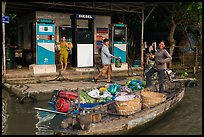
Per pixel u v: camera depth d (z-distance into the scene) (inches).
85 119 230.5
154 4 605.9
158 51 366.9
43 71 509.4
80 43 545.6
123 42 608.1
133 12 668.1
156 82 410.6
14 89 407.8
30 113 308.0
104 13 708.7
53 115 299.0
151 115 265.0
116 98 280.4
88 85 446.0
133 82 388.2
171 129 261.6
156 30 899.4
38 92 388.2
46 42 512.7
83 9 639.8
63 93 290.2
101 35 708.0
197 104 359.3
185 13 710.5
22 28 722.2
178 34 890.7
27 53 607.5
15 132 248.8
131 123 240.7
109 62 469.1
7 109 323.3
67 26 664.4
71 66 581.9
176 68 688.4
